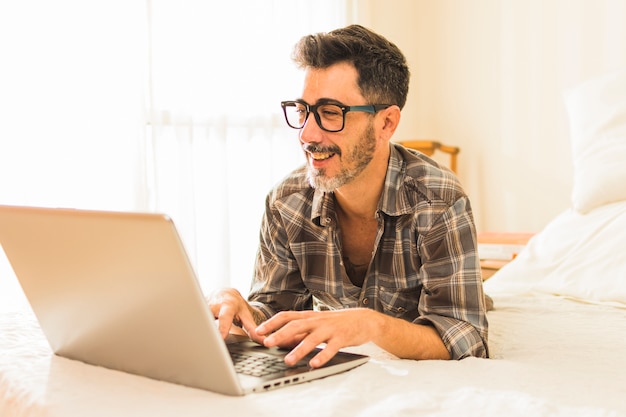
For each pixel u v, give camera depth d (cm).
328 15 325
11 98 246
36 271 98
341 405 81
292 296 151
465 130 346
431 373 99
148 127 273
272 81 306
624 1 276
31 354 108
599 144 237
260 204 305
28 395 87
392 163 138
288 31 311
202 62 285
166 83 277
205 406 81
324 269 146
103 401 83
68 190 257
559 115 304
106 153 264
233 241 299
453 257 127
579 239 214
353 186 137
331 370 97
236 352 104
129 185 268
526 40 316
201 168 287
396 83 134
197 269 283
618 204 221
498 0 326
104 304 91
